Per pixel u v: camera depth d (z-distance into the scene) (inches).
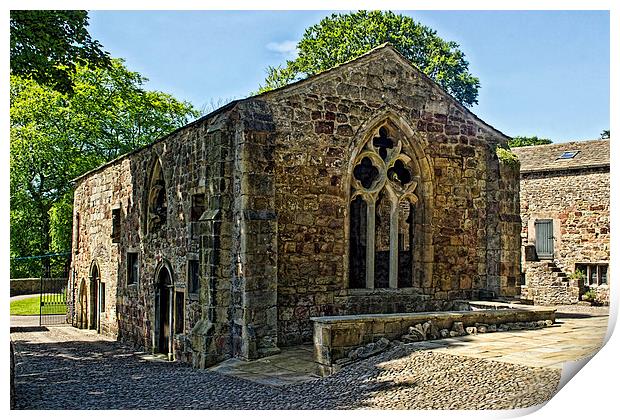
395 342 450.6
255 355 498.6
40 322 1013.2
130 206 772.6
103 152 1357.0
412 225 631.8
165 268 660.7
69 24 593.0
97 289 919.0
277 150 542.0
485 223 664.4
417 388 356.5
